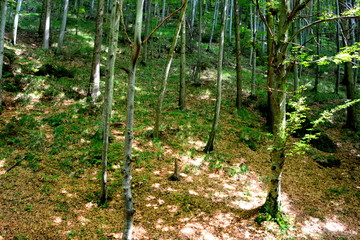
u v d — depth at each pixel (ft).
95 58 40.75
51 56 57.82
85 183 21.93
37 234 15.16
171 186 23.15
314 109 53.98
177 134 35.19
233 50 96.78
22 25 82.94
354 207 23.59
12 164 23.12
